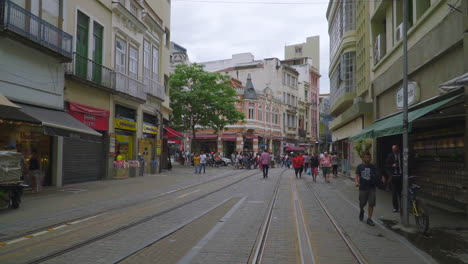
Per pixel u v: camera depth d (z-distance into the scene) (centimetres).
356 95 2395
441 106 937
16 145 1405
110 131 2075
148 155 2745
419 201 812
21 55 1384
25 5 1424
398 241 713
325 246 671
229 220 901
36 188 1391
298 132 6750
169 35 3256
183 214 970
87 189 1526
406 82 869
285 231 792
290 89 6469
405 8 884
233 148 5316
